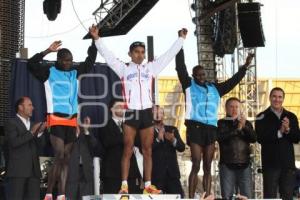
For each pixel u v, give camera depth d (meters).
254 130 11.98
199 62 21.88
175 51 10.66
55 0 16.97
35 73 10.46
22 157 11.13
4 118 17.48
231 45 22.05
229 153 11.68
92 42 10.72
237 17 19.83
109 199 9.85
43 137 12.37
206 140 11.52
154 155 12.41
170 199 9.92
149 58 13.54
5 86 17.94
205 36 21.86
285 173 11.57
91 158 12.20
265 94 30.20
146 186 10.41
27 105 11.26
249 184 11.71
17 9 19.20
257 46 19.67
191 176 11.50
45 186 12.80
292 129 11.62
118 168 11.91
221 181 11.80
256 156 21.47
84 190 12.02
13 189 11.05
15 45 19.05
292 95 32.25
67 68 10.66
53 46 10.41
